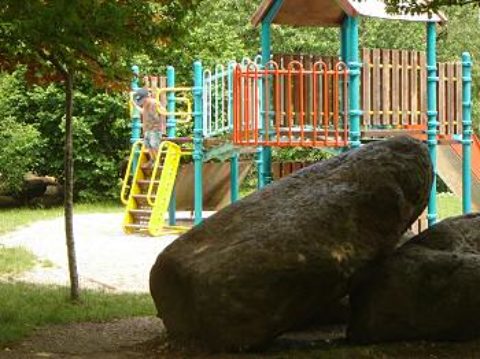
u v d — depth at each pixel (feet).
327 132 53.78
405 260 26.20
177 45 33.50
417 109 56.49
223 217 26.86
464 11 125.70
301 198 26.08
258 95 55.57
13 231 66.28
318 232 25.03
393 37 120.47
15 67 35.45
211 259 25.38
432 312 25.85
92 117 90.53
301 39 115.44
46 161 92.79
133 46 32.50
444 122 57.47
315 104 53.62
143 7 31.53
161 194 63.77
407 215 26.43
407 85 56.03
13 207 91.61
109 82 34.68
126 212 65.31
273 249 24.81
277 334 25.35
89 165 93.30
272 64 55.88
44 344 28.04
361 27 120.26
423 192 26.94
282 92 55.67
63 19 28.89
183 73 92.68
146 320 32.37
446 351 25.61
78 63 33.42
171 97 71.05
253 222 26.04
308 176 27.17
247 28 118.32
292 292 24.80
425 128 56.90
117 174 92.68
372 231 25.66
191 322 25.93
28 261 49.24
